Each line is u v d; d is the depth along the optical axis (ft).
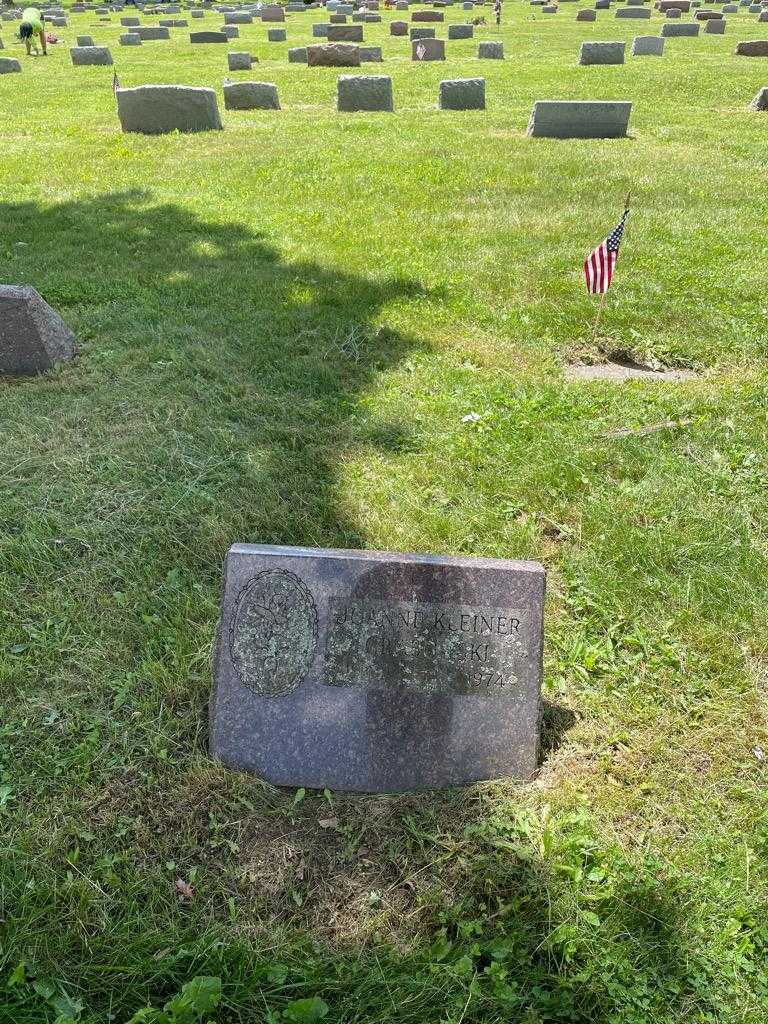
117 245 30.09
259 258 28.89
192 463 16.38
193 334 22.09
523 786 10.30
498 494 15.80
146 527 14.67
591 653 12.30
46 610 12.89
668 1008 8.14
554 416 18.57
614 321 23.77
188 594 13.19
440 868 9.37
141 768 10.43
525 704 10.25
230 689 10.29
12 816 9.73
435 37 108.37
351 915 9.03
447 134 51.75
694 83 69.77
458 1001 8.01
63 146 47.85
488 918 8.86
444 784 10.31
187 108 51.90
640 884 9.14
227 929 8.72
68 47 108.99
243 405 18.65
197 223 32.81
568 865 9.35
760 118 57.93
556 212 34.73
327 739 10.28
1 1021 7.74
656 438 17.69
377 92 60.13
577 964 8.46
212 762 10.33
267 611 10.14
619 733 11.07
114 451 16.75
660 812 10.14
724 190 38.83
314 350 21.36
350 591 10.08
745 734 11.12
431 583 10.05
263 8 147.02
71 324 22.81
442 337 22.53
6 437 17.24
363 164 43.06
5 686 11.54
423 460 16.75
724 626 12.82
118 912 8.89
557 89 68.49
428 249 30.04
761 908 8.99
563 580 13.88
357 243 30.60
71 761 10.46
